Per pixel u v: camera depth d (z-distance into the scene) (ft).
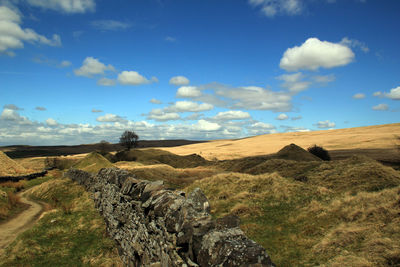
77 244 34.37
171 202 18.67
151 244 20.68
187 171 113.19
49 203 63.16
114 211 34.04
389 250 27.35
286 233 38.34
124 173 35.06
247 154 287.28
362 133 395.75
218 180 66.95
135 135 345.72
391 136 310.04
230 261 11.10
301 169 84.02
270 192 55.88
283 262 30.66
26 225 45.93
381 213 35.96
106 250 31.81
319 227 38.19
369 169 62.44
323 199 49.93
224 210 50.19
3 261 29.94
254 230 40.22
